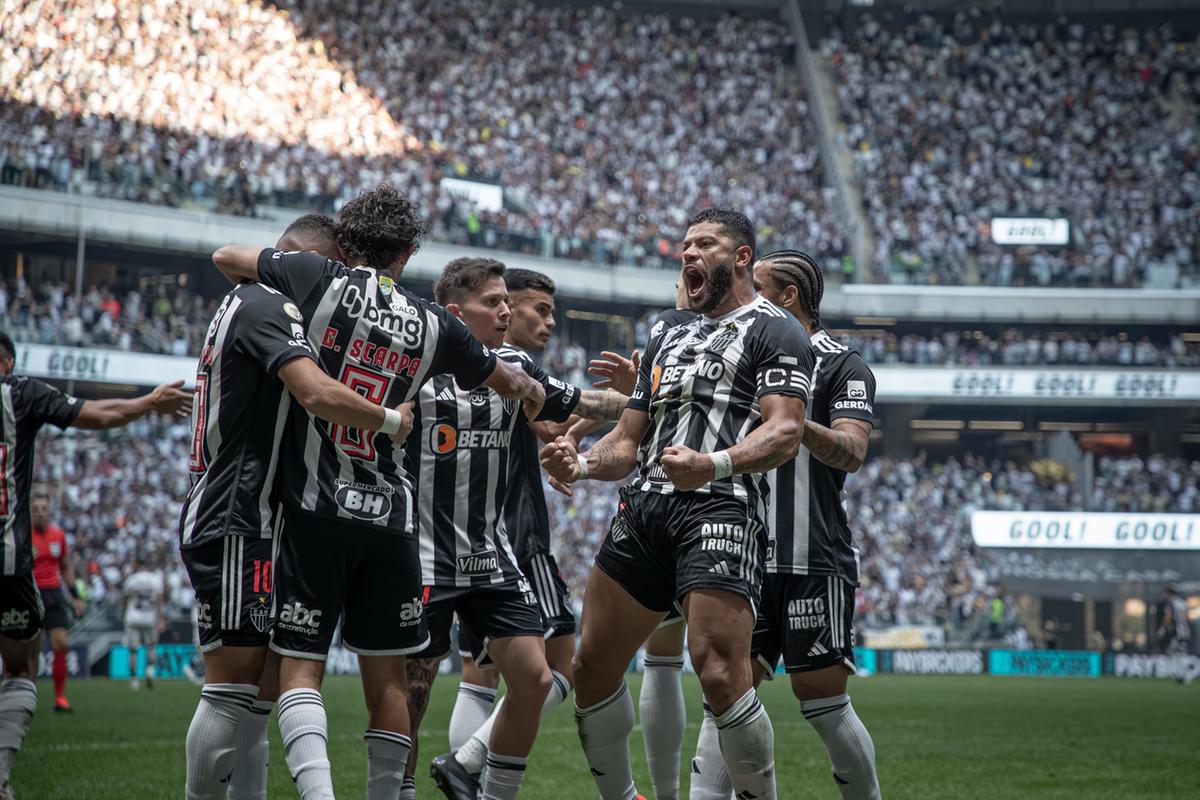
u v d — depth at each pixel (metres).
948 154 38.03
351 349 3.65
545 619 5.01
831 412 4.38
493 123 35.88
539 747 8.46
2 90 27.41
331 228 3.94
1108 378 33.12
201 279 30.88
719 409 3.86
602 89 38.31
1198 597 28.83
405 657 3.84
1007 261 34.38
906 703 14.51
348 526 3.61
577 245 32.47
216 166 29.66
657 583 3.96
